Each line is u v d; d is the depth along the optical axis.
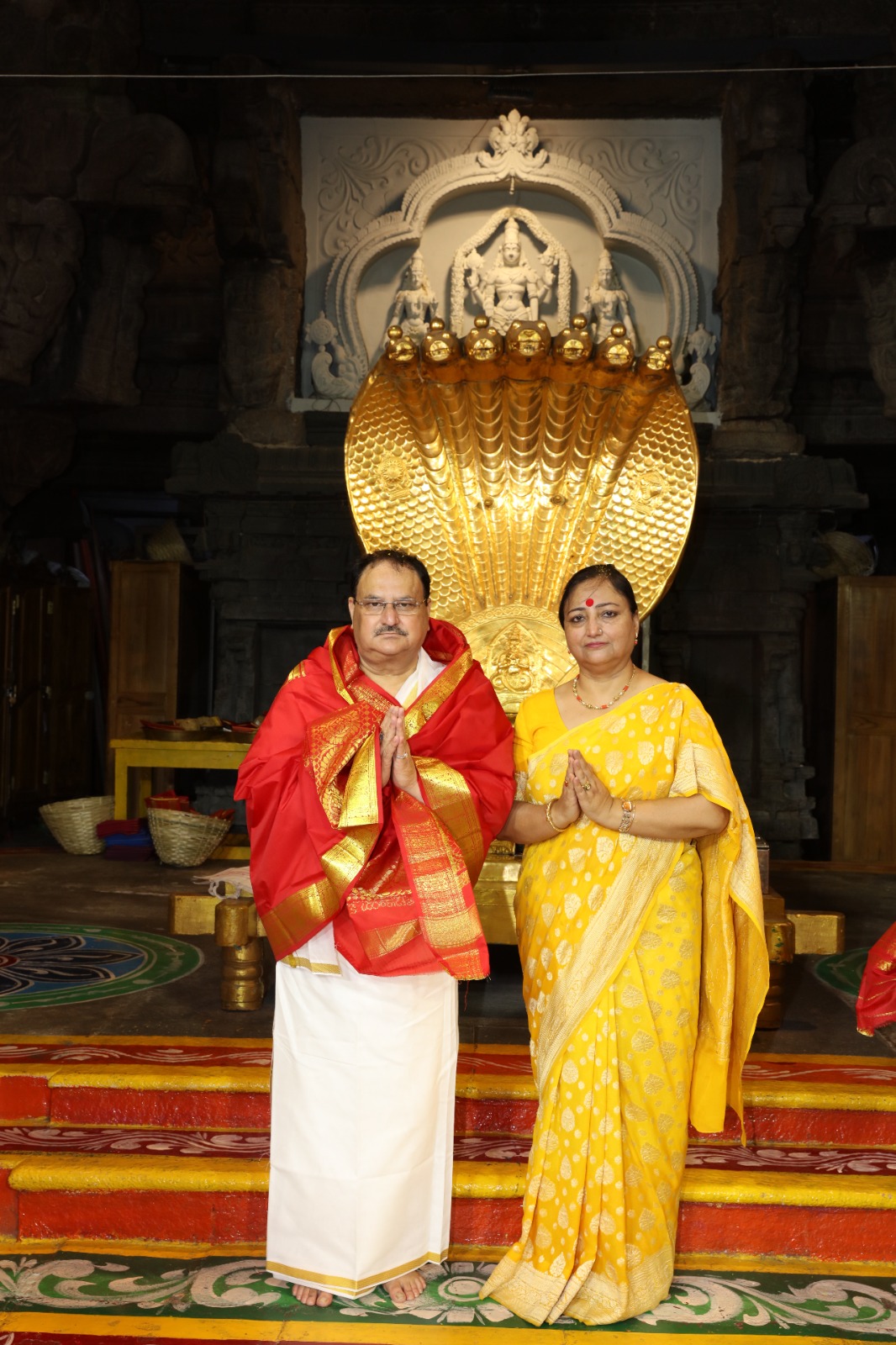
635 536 4.46
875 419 8.48
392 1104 2.37
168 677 8.20
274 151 7.60
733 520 7.91
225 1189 2.71
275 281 7.93
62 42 6.99
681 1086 2.45
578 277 8.15
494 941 3.77
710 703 8.07
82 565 10.42
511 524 4.54
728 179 7.83
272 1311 2.42
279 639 8.26
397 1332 2.34
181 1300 2.46
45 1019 3.66
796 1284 2.60
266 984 4.03
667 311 8.11
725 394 7.98
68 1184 2.73
